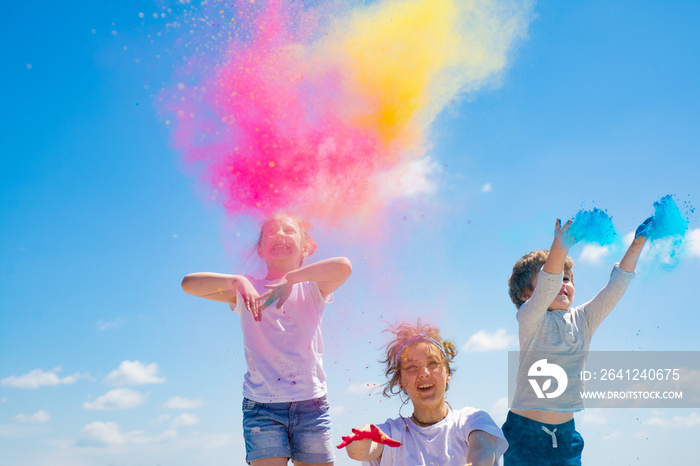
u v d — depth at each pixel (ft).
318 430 8.16
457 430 7.65
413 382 7.86
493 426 7.45
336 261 8.64
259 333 8.48
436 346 8.08
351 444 7.51
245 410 8.23
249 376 8.40
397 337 8.48
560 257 8.87
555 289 8.93
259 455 7.89
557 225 8.93
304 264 9.64
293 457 8.25
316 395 8.28
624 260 9.59
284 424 8.13
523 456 8.84
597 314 9.53
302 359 8.35
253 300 8.18
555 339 9.20
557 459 8.70
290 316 8.63
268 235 9.34
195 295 8.84
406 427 7.86
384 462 7.57
